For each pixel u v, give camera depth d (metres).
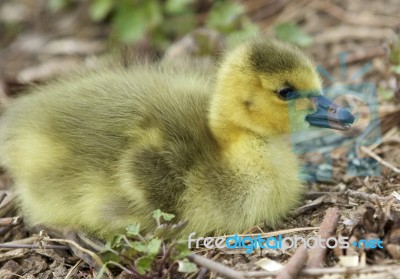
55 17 12.08
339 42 9.93
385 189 7.04
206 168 6.57
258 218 6.70
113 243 6.22
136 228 5.99
